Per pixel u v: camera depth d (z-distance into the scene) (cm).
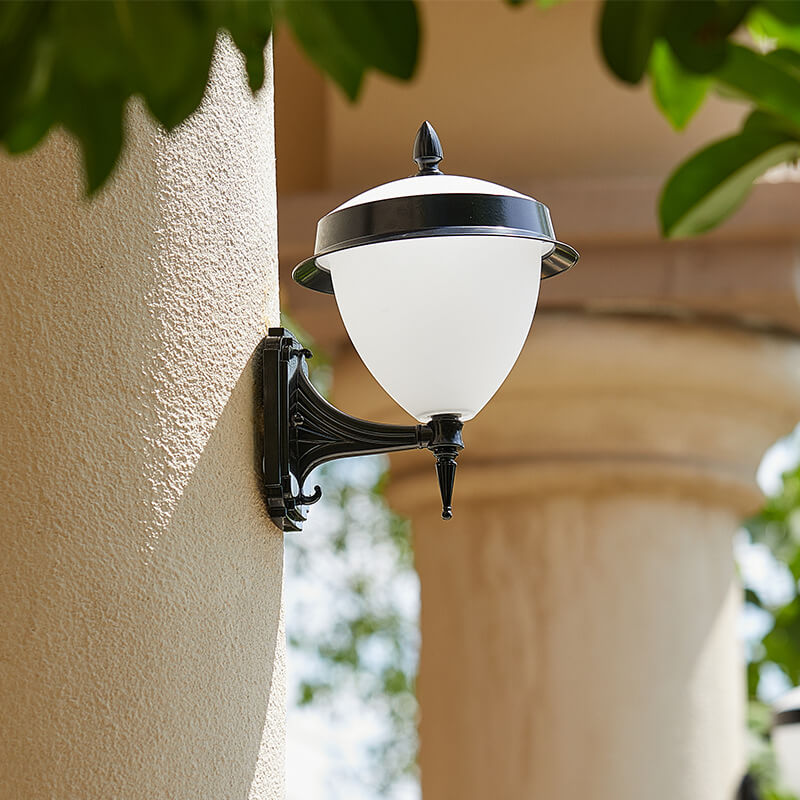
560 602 466
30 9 84
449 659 477
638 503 471
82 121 89
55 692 162
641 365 459
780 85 138
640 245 466
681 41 91
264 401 199
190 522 176
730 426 479
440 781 471
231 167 198
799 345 484
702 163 151
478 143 483
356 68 91
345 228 198
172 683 169
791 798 648
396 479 502
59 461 168
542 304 463
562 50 476
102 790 161
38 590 164
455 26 479
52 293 172
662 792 452
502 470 470
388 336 201
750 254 464
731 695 477
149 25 84
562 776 453
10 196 174
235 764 176
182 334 181
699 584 475
